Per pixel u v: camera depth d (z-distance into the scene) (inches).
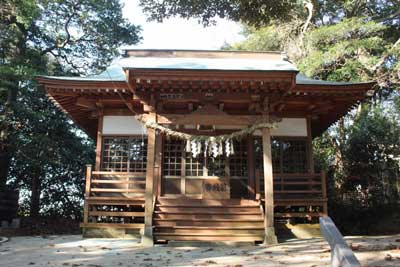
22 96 700.0
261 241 377.7
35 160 657.0
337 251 169.9
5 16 687.7
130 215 430.3
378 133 651.5
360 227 621.3
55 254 307.6
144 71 366.0
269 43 826.2
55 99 460.1
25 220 668.7
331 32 685.9
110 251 324.2
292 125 489.1
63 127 722.2
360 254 254.8
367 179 658.2
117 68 508.4
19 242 399.2
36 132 681.6
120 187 463.2
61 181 750.5
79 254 307.0
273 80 372.5
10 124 652.1
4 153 666.2
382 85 713.0
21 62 688.4
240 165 471.8
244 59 492.7
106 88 428.1
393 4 772.0
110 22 833.5
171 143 473.4
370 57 688.4
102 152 474.6
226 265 243.8
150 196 380.8
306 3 765.9
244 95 403.2
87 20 805.9
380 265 216.2
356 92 443.5
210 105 405.7
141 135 479.8
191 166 468.1
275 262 250.4
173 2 405.1
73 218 753.0
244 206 422.6
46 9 748.6
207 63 450.9
